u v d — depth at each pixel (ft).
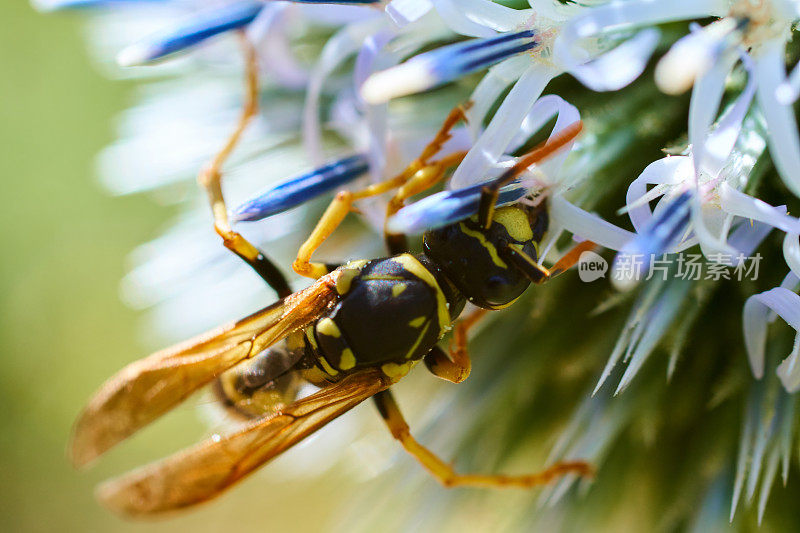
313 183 0.27
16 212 0.43
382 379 0.27
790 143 0.24
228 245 0.27
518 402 0.29
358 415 0.31
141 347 0.48
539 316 0.28
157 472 0.26
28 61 0.41
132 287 0.32
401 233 0.26
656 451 0.28
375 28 0.26
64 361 0.48
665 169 0.24
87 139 0.42
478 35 0.25
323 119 0.29
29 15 0.41
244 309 0.30
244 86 0.30
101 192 0.41
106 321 0.47
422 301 0.26
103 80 0.41
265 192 0.27
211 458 0.26
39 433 0.50
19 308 0.46
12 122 0.42
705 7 0.24
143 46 0.27
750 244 0.25
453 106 0.28
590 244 0.26
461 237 0.26
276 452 0.27
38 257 0.44
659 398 0.28
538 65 0.25
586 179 0.26
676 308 0.26
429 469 0.27
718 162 0.24
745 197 0.24
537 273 0.25
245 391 0.27
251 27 0.27
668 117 0.27
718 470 0.28
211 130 0.31
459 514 0.30
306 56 0.29
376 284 0.26
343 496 0.35
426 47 0.27
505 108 0.25
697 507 0.28
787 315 0.25
